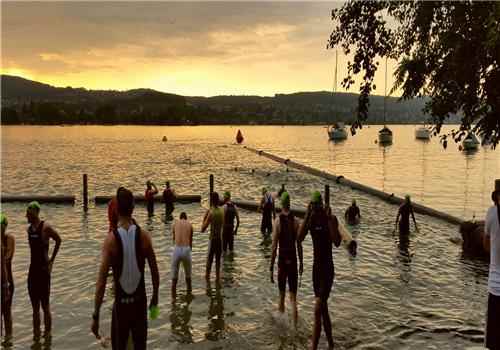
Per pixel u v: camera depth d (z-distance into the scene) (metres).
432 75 7.55
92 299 10.18
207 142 107.06
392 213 22.73
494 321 5.67
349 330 8.59
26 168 45.72
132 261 4.66
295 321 8.68
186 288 10.98
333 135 116.81
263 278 11.84
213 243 11.37
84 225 19.23
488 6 6.49
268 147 90.56
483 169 49.94
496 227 5.62
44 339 8.11
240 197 28.12
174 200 23.58
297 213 22.03
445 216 20.97
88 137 126.69
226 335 8.30
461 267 13.18
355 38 8.24
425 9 7.36
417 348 7.83
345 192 30.66
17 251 14.59
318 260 7.59
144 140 112.69
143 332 4.80
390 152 78.56
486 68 6.71
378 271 12.67
